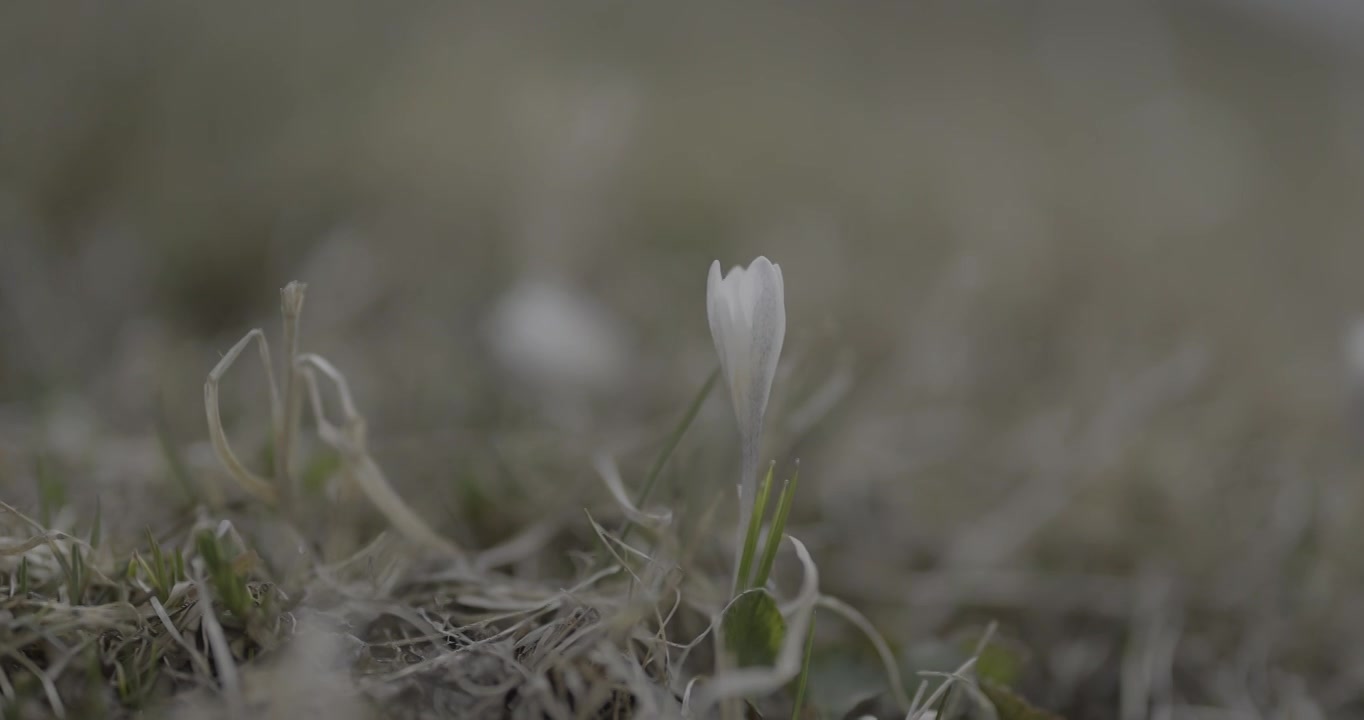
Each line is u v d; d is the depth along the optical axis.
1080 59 1.72
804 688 0.40
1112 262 1.05
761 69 1.69
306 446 0.55
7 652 0.38
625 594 0.43
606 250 0.94
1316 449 0.67
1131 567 0.57
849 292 0.93
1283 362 0.85
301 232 0.92
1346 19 1.84
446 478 0.55
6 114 0.95
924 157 1.38
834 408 0.65
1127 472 0.63
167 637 0.39
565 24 1.67
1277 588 0.56
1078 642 0.53
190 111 1.06
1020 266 1.00
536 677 0.38
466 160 1.07
